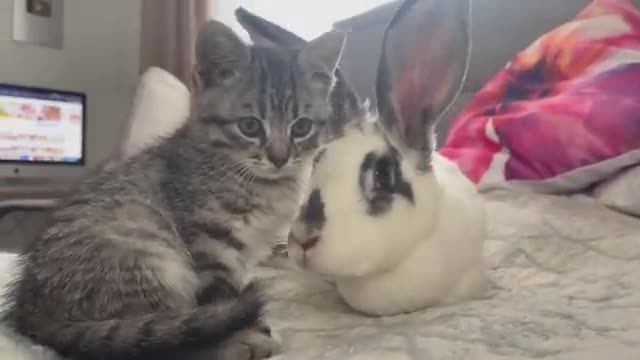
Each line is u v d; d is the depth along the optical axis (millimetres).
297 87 433
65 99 1189
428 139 374
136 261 351
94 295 332
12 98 1119
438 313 362
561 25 763
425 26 378
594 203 570
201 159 415
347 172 354
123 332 289
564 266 457
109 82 1378
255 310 302
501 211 546
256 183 413
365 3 1090
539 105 631
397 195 349
